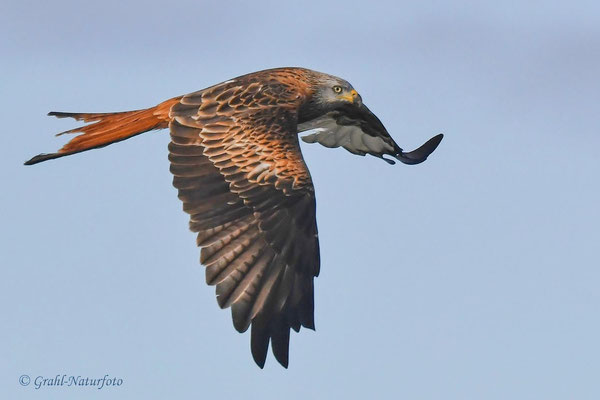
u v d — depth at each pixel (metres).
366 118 17.64
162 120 14.61
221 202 13.66
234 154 14.01
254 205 13.58
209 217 13.54
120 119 14.63
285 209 13.62
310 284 13.42
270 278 13.26
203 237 13.40
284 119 14.64
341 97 16.53
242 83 15.04
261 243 13.39
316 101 16.33
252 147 14.05
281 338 13.04
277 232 13.48
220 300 13.05
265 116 14.56
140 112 14.70
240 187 13.73
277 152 14.03
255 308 13.08
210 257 13.28
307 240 13.57
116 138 14.45
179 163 14.03
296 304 13.26
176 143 14.21
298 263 13.44
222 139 14.19
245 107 14.64
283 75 15.80
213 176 13.88
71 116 14.87
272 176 13.79
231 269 13.23
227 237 13.40
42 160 14.34
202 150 14.14
